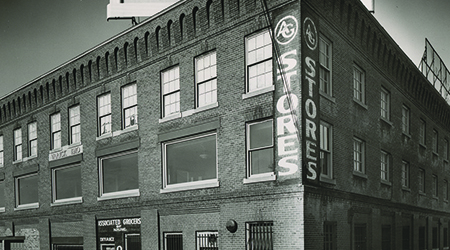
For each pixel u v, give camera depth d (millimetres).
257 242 13648
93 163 20859
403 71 23375
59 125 23750
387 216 20281
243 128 14656
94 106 21219
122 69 19859
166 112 17953
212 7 16062
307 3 14023
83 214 21078
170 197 16844
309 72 13789
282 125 13578
